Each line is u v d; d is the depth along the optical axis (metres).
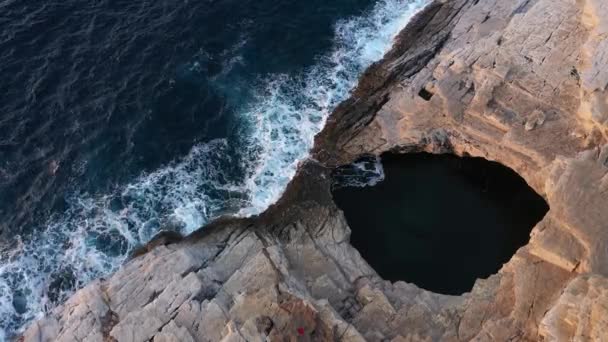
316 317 47.38
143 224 57.09
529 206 58.00
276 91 67.06
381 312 50.69
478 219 57.38
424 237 56.44
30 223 56.97
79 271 54.28
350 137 63.06
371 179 60.47
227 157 61.78
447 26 72.38
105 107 64.31
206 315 47.72
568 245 49.59
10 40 68.81
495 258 54.94
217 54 69.69
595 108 55.16
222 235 55.78
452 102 62.53
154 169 60.66
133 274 51.69
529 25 67.06
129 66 67.75
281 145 62.72
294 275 52.59
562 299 44.44
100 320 48.72
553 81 61.75
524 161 58.97
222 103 65.75
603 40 59.91
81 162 60.66
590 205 50.34
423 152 62.44
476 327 49.25
